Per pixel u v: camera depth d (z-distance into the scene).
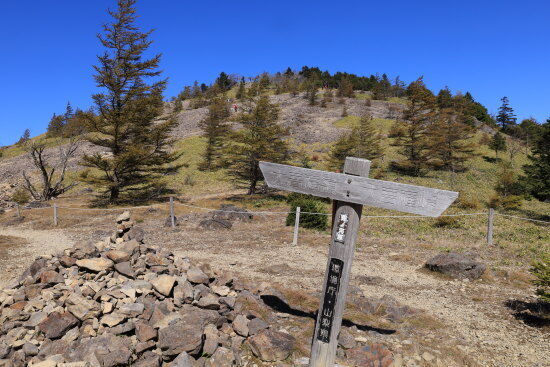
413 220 20.77
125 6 29.95
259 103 32.94
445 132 45.94
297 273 10.67
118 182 31.58
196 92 141.00
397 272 11.21
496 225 19.12
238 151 33.06
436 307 8.31
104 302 5.80
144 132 33.09
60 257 7.27
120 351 4.91
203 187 40.00
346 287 4.20
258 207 27.81
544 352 6.20
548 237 15.52
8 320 5.59
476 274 10.43
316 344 4.27
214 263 11.86
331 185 4.20
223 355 5.21
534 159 29.31
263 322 6.10
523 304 8.34
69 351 5.09
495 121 95.19
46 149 70.69
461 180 41.59
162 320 5.52
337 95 116.62
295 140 64.12
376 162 48.44
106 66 30.98
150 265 7.20
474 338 6.71
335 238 4.22
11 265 12.19
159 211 25.38
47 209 27.44
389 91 125.94
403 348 6.00
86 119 30.67
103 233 18.09
